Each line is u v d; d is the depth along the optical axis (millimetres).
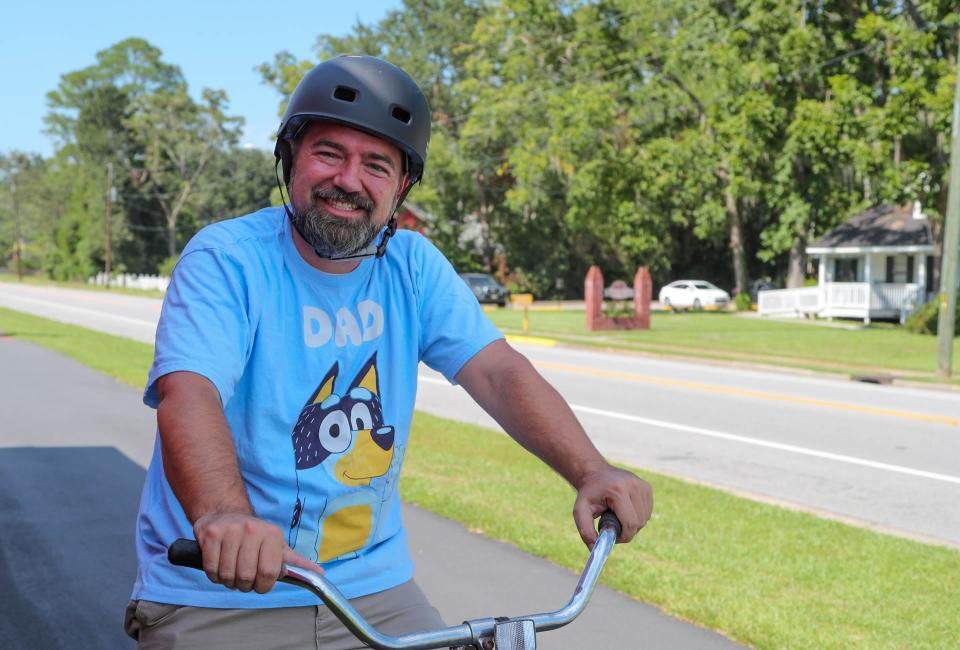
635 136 48500
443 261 2580
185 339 2125
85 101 96375
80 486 8281
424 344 2539
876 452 11336
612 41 47281
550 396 2352
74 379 15781
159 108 91375
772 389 17828
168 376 2080
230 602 2273
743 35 38562
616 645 4969
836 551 6781
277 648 2307
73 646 4930
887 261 44000
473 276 52656
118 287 78812
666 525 7375
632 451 11203
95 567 6148
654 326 36125
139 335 27672
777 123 39875
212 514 1745
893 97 34031
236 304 2221
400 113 2281
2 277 105312
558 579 5992
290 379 2301
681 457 10867
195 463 1866
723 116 41594
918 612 5516
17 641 4977
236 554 1672
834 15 39344
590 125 45656
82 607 5465
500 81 56000
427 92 67375
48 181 107000
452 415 13609
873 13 36750
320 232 2240
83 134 91438
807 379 20219
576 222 50000
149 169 91250
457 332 2494
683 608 5461
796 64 38406
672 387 17828
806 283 47844
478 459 9945
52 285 82125
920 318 32844
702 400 15945
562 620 2000
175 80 101312
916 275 43188
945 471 10273
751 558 6535
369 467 2396
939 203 35875
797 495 9047
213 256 2238
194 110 92062
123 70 100312
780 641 4984
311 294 2334
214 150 93500
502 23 53281
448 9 69062
